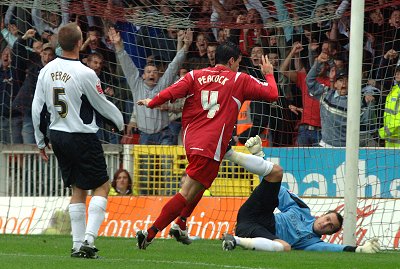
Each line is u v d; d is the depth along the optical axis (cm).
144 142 4972
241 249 3312
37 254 3023
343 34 4847
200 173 3106
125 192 4509
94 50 5041
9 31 5178
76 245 2844
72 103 2786
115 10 4719
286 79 4884
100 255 2964
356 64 3572
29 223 4384
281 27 4800
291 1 4644
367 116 4694
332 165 4406
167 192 4631
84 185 2819
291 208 3478
